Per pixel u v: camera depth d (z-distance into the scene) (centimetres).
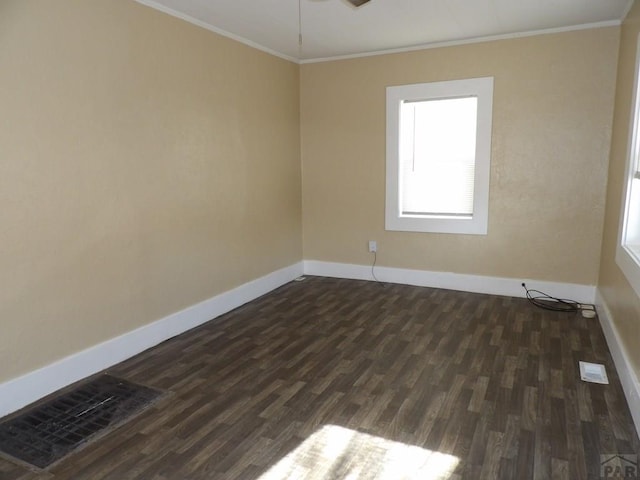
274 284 461
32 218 243
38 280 248
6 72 226
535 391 253
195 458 200
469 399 247
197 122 351
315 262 512
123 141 291
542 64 388
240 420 230
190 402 247
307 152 496
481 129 416
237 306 407
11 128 230
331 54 458
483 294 433
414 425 223
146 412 237
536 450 202
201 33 349
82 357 273
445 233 445
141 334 312
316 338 335
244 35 387
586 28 370
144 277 314
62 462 198
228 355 307
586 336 329
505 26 373
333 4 314
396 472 190
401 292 444
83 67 263
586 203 390
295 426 224
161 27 314
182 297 348
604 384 260
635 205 282
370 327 355
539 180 403
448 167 443
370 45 425
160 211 323
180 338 337
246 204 414
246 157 410
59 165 254
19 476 190
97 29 270
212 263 376
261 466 195
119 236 293
